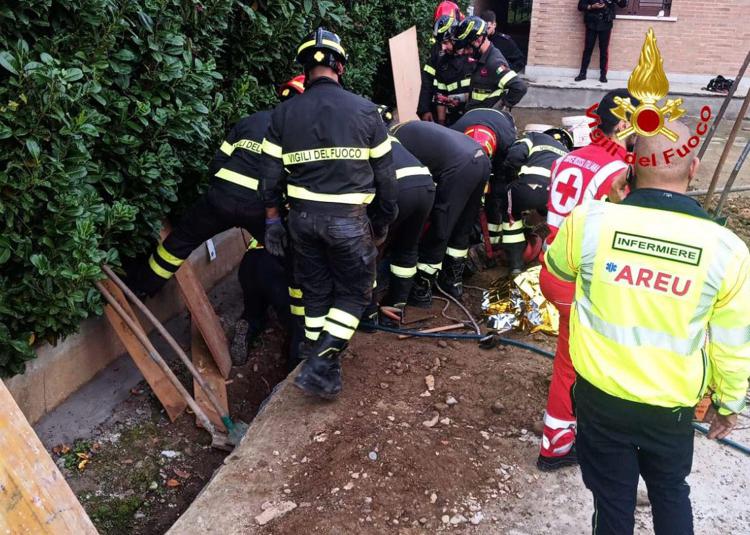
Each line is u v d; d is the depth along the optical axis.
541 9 12.32
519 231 5.15
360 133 3.25
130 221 3.65
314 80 3.33
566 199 3.31
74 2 3.19
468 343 4.33
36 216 3.20
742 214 7.01
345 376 3.87
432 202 4.17
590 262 2.18
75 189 3.24
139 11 3.58
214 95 4.85
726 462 3.30
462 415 3.59
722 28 11.80
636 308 2.11
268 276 4.32
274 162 3.35
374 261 3.45
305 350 3.88
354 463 3.20
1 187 2.97
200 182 4.60
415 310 4.80
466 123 5.18
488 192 5.35
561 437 3.10
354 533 2.85
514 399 3.73
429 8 10.28
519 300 4.64
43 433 3.63
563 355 2.93
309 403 3.62
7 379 3.37
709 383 2.26
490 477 3.18
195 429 3.91
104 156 3.71
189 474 3.64
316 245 3.43
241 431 3.74
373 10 7.86
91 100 3.52
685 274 2.05
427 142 4.45
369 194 3.35
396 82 7.59
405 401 3.69
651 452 2.21
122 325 3.85
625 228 2.12
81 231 3.20
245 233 5.79
